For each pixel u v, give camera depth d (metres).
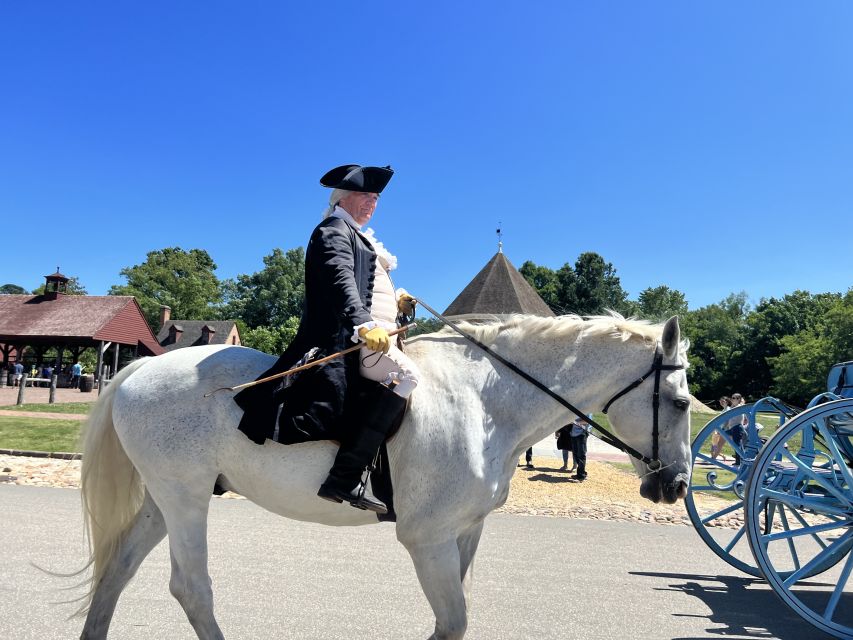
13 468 10.61
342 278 2.77
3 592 4.49
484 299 31.14
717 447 16.36
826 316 58.53
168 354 3.34
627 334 3.30
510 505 9.42
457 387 3.07
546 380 3.22
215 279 92.00
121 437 3.14
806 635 4.48
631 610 4.78
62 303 43.19
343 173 3.17
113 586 3.22
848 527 4.72
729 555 6.18
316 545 6.25
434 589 2.87
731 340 76.06
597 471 13.66
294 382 2.88
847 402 4.60
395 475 2.96
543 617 4.50
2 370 37.56
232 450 2.99
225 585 4.86
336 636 3.91
